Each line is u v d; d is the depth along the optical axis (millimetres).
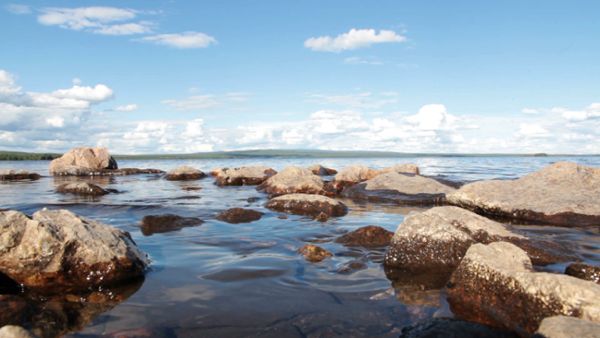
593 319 4578
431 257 7574
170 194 19672
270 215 13172
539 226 11680
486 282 5746
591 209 12070
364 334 4820
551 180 14070
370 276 6996
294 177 20125
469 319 5332
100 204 15250
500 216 13195
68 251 6504
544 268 7379
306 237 9898
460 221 8773
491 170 37094
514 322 5109
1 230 6484
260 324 5043
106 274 6508
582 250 8664
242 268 7301
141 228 10914
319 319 5207
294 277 6840
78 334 4727
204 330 4871
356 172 23281
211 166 62125
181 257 8062
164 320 5137
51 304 5652
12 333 3795
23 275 6320
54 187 23453
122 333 4758
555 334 3922
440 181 19578
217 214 13086
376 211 14344
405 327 5023
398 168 23703
